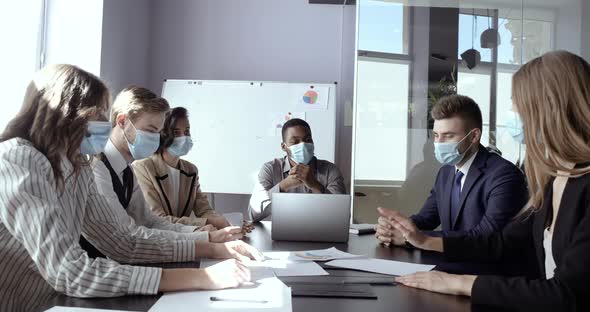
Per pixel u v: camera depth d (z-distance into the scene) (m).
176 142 2.56
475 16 3.38
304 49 4.30
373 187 3.50
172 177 2.57
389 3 3.49
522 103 1.17
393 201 3.48
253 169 4.00
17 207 1.08
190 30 4.32
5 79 2.80
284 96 4.07
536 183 1.27
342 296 1.13
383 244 1.93
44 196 1.12
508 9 3.33
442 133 2.11
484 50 3.38
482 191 2.04
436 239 1.72
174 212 2.55
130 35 3.86
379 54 3.49
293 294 1.13
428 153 3.46
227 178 4.01
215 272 1.16
